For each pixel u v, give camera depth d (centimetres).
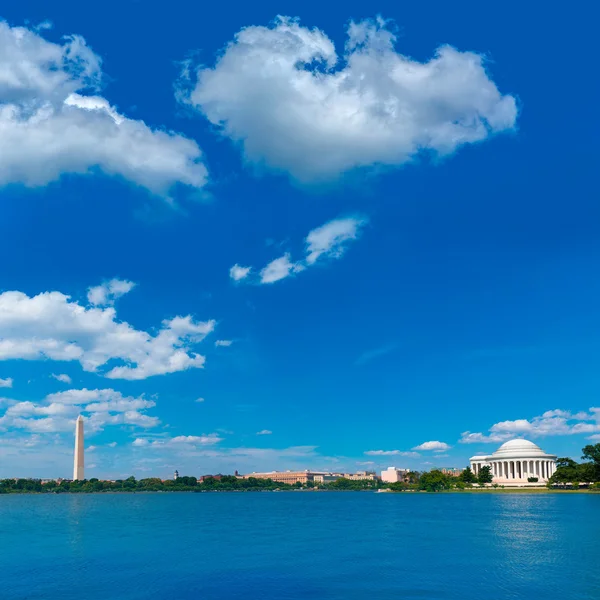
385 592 6575
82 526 15550
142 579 7438
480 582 6975
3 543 11362
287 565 8431
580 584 6769
